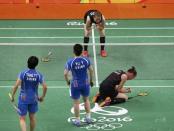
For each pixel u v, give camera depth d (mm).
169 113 36938
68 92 40719
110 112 37094
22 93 31562
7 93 40344
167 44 49844
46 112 36938
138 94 40281
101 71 45531
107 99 38094
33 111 32062
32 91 31547
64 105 38219
